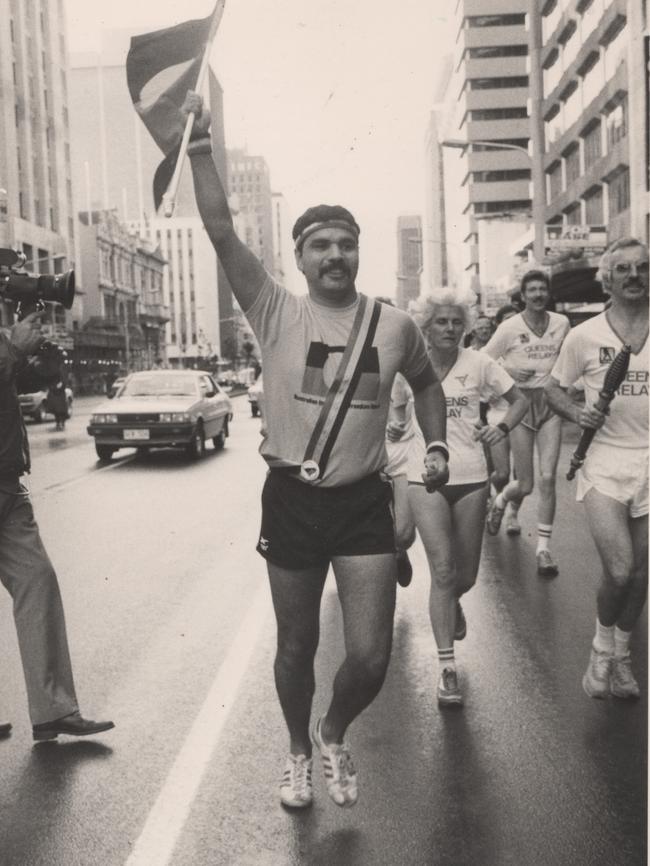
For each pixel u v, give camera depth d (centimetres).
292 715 357
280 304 330
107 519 1062
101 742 416
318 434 328
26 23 7675
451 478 502
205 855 318
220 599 681
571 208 5688
